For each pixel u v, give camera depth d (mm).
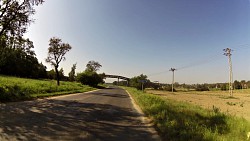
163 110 13477
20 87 23188
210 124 10148
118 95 36312
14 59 65875
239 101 37188
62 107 14773
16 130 7590
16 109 12305
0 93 16750
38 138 6840
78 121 10141
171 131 8219
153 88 111688
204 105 25969
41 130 7859
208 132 7668
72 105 16453
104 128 9062
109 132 8406
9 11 20422
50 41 42312
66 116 11250
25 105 14398
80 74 74500
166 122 9734
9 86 21719
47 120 9781
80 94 31281
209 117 12234
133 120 11594
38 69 82312
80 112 13094
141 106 18766
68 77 97000
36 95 21453
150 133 8633
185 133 7672
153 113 13297
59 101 18781
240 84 139125
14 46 24828
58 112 12383
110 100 24234
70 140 6898
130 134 8305
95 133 8062
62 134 7543
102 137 7582
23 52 68062
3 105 13594
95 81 76000
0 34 20750
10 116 10039
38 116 10602
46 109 13250
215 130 8391
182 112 13312
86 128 8773
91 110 14398
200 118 11789
